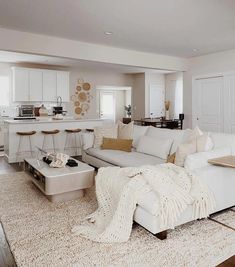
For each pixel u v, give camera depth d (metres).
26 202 3.21
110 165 4.01
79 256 2.04
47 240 2.29
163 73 9.92
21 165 5.30
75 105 8.97
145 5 3.46
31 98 7.78
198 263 1.95
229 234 2.38
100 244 2.21
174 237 2.33
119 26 4.32
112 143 4.61
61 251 2.11
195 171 2.56
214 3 3.40
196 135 3.24
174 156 3.09
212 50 6.18
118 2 3.36
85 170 3.27
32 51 4.76
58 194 3.21
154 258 2.01
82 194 3.40
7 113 7.88
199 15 3.82
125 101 12.42
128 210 2.31
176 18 3.95
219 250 2.12
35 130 5.84
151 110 9.86
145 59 6.38
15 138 5.61
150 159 3.77
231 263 1.31
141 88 9.85
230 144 3.10
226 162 2.57
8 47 4.50
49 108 8.45
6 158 5.99
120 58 5.93
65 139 6.29
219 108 6.53
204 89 6.88
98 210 2.74
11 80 7.82
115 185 2.54
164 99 10.20
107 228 2.31
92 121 6.66
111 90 12.03
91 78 9.27
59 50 5.06
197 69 6.97
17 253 2.08
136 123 9.04
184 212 2.34
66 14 3.78
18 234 2.40
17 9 3.59
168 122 8.00
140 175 2.49
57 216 2.79
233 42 5.43
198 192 2.39
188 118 7.36
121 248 2.15
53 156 3.67
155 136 4.26
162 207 2.17
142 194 2.29
